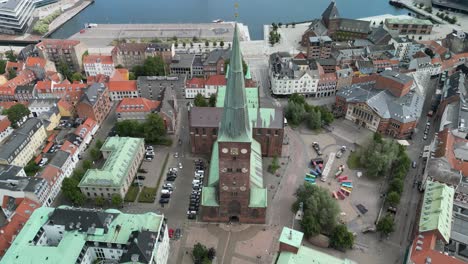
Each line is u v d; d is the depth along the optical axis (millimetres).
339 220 125500
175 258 114062
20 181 127812
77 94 184500
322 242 118500
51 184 133625
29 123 160125
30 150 155375
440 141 147000
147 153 156500
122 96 195500
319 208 121688
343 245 115188
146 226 107688
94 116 171250
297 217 125375
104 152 148625
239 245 118125
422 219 113250
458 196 129000
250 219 124625
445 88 187125
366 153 150500
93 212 110500
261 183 129375
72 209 111438
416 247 105188
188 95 196875
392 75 176750
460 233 115562
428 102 194500
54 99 183875
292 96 188625
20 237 106125
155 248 101938
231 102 97312
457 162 138625
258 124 148375
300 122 178500
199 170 147250
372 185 142750
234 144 104562
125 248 105062
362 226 125312
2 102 185625
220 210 122750
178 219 127562
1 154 141875
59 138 163750
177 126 175625
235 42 87125
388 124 167625
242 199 119062
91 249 107688
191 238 120562
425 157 153125
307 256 98125
